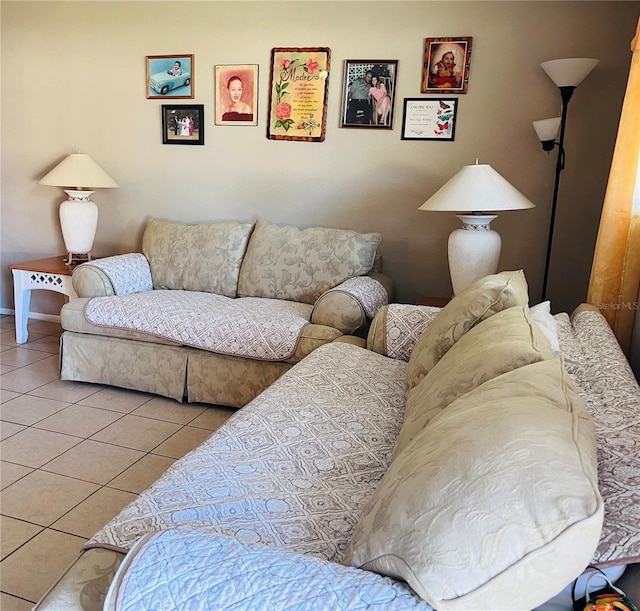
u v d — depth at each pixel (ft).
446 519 2.74
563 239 10.75
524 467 2.74
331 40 11.35
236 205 12.62
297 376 6.98
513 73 10.53
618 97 10.12
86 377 10.60
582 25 10.08
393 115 11.28
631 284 7.79
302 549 3.90
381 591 2.81
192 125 12.51
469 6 10.53
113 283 11.00
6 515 6.81
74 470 7.84
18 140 13.89
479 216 9.56
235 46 11.93
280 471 4.86
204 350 9.82
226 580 2.92
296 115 11.80
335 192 11.92
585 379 5.25
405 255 11.76
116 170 13.30
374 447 5.41
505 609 2.61
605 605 2.90
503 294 6.00
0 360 11.82
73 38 12.95
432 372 5.60
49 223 14.06
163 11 12.21
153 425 9.27
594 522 2.50
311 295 10.85
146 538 3.22
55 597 3.42
